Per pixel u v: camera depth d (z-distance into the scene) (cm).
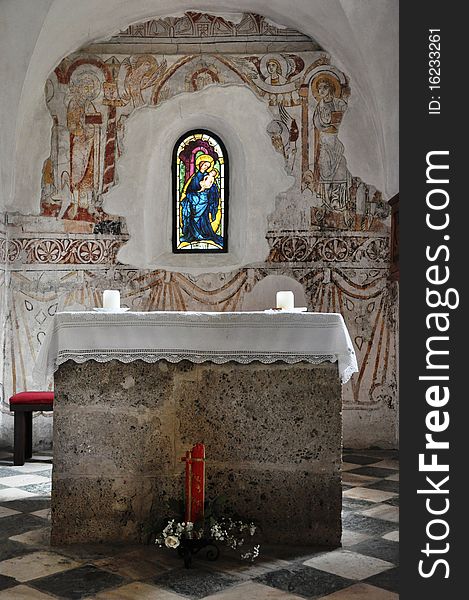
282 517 489
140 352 486
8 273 903
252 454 491
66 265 908
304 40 916
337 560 456
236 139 937
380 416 888
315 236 909
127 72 920
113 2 865
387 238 899
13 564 445
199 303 916
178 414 495
